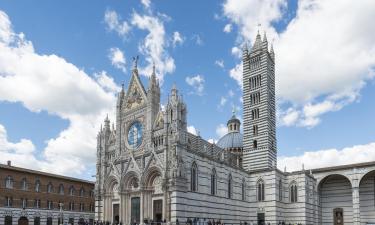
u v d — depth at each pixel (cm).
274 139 11812
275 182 10481
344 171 11881
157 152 8606
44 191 11138
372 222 11781
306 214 10762
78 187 12356
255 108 11781
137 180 8888
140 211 8512
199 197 8556
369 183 12244
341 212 12506
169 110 8588
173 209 7781
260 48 12181
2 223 9750
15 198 10238
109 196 9419
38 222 10781
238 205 10162
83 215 12281
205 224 8369
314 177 12212
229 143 13338
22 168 10681
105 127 10069
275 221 10206
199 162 8781
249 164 11456
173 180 7919
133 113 9606
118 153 9606
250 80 12169
